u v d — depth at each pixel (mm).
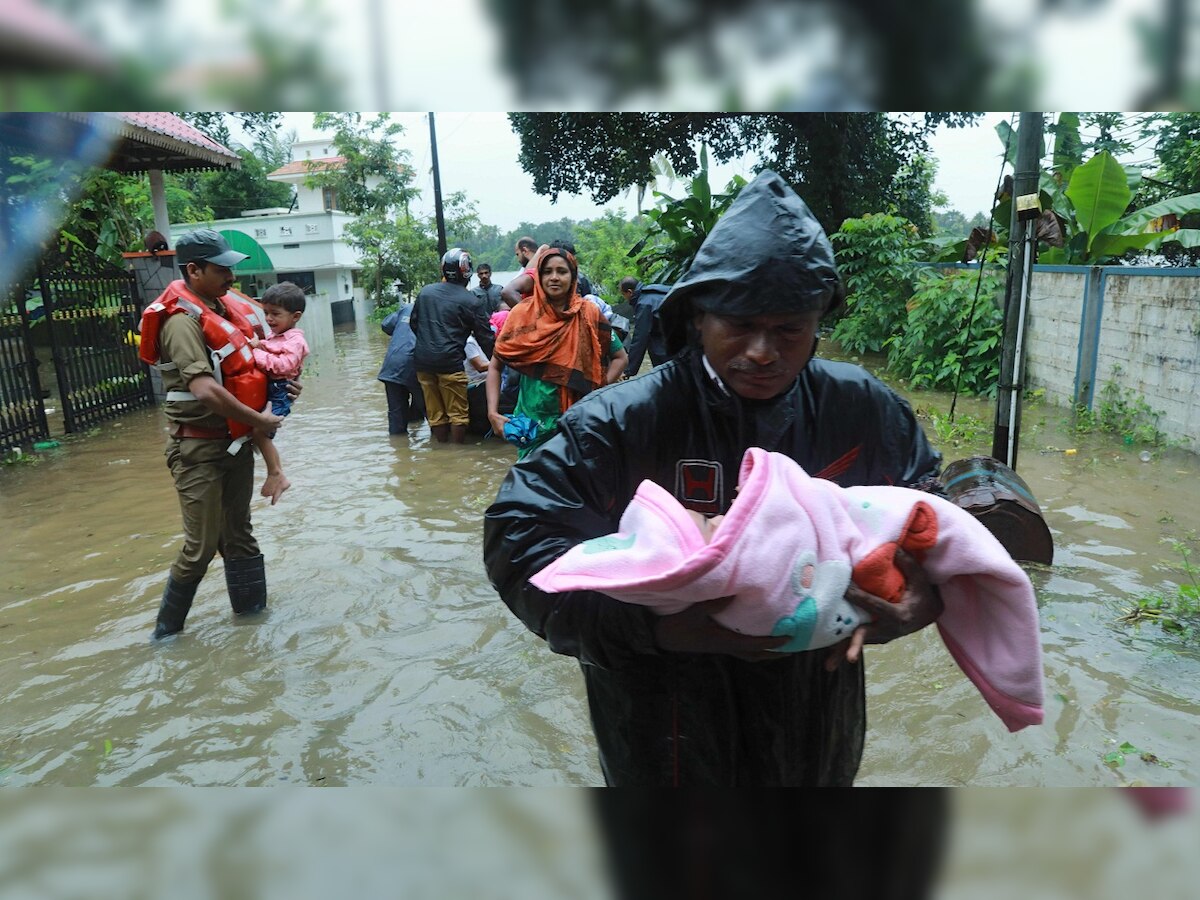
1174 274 8070
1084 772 3201
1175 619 4371
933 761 3314
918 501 1755
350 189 35875
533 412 5324
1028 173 5645
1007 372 5895
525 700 3881
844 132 21484
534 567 1867
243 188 46969
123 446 9555
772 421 1918
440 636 4504
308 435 9648
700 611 1683
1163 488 6703
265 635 4543
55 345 10344
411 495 7039
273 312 5461
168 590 4504
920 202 25500
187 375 4215
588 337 5242
